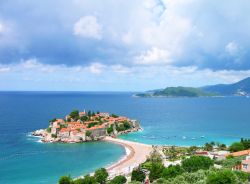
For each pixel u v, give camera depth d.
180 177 122.56
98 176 158.75
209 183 112.00
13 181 177.62
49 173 193.62
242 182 114.19
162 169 154.88
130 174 179.88
